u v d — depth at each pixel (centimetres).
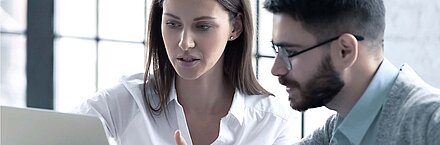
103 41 280
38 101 278
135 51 274
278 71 132
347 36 125
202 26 173
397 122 127
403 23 210
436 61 208
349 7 125
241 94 196
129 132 192
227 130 192
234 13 181
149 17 188
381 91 131
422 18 209
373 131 132
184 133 191
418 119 123
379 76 132
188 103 192
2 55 285
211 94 192
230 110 191
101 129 137
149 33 189
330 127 149
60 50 276
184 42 171
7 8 281
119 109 191
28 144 138
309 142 152
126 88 193
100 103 189
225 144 192
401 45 210
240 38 190
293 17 127
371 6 128
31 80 278
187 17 171
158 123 192
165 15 174
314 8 125
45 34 273
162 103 190
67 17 276
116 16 277
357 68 129
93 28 279
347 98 133
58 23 274
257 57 248
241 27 187
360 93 132
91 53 280
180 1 171
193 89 190
